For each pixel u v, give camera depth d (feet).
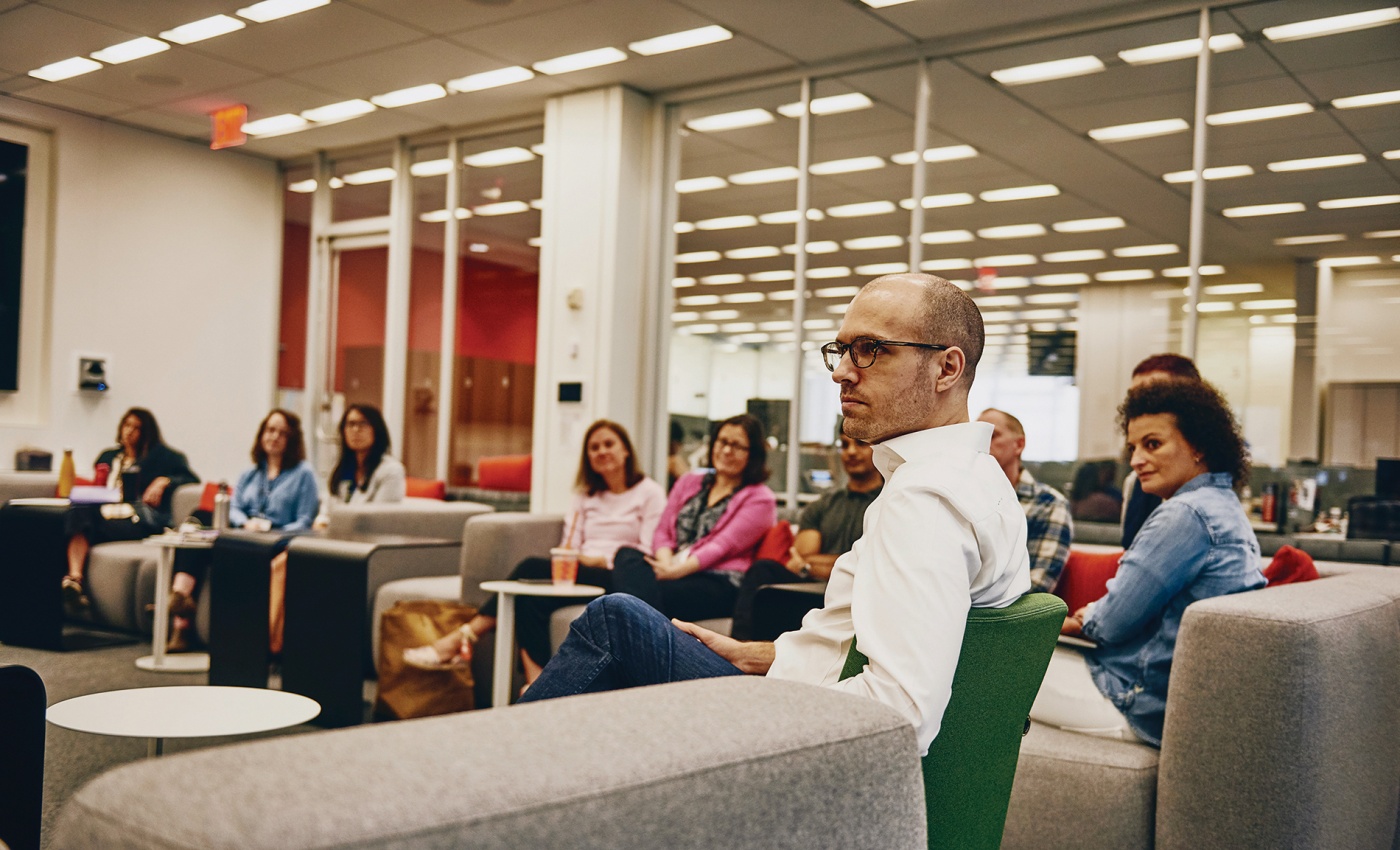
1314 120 16.28
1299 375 16.98
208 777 1.98
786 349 20.47
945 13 17.15
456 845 1.95
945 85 18.75
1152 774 7.08
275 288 28.84
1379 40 15.52
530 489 22.65
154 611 16.38
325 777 2.00
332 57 20.38
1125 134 17.60
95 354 25.48
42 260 24.94
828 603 4.82
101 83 22.77
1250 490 17.01
